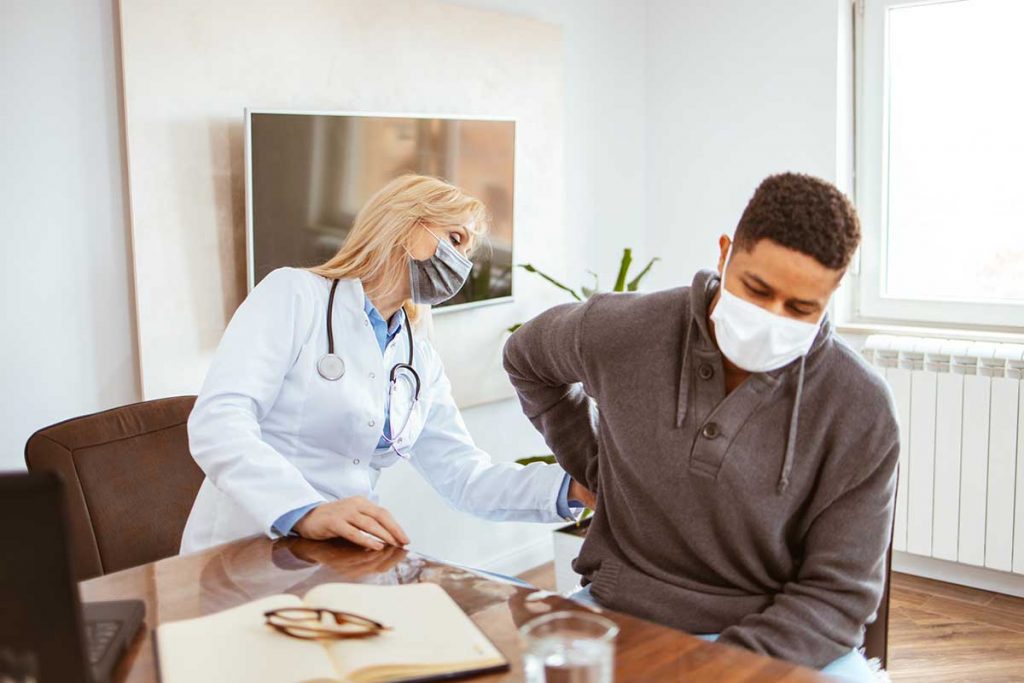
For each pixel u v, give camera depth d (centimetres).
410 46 322
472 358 358
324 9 296
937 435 363
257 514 148
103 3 251
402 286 182
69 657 84
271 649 103
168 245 264
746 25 400
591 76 404
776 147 399
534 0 373
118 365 262
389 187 183
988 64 365
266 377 168
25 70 238
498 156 347
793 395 135
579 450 171
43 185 244
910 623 338
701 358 139
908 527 374
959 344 358
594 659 87
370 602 116
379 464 191
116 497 199
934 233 384
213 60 269
